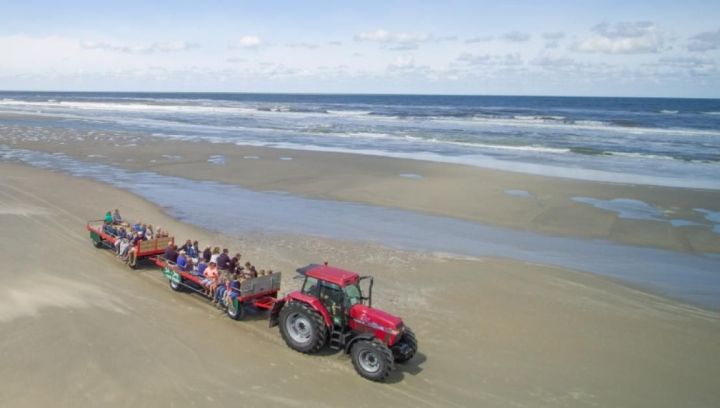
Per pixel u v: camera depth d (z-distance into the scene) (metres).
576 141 48.44
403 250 16.91
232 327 11.01
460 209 22.81
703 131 58.72
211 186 25.88
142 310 11.38
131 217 19.20
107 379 8.58
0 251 14.46
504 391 9.12
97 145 38.56
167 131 51.09
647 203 24.33
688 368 10.22
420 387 9.10
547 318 12.21
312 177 28.78
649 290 14.22
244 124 61.72
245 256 15.54
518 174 30.62
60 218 18.55
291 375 9.22
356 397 8.66
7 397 7.93
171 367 9.14
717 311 12.95
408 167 32.25
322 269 10.45
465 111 97.81
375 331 9.38
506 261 16.17
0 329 9.95
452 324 11.67
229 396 8.41
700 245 18.48
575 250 17.66
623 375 9.86
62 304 11.30
